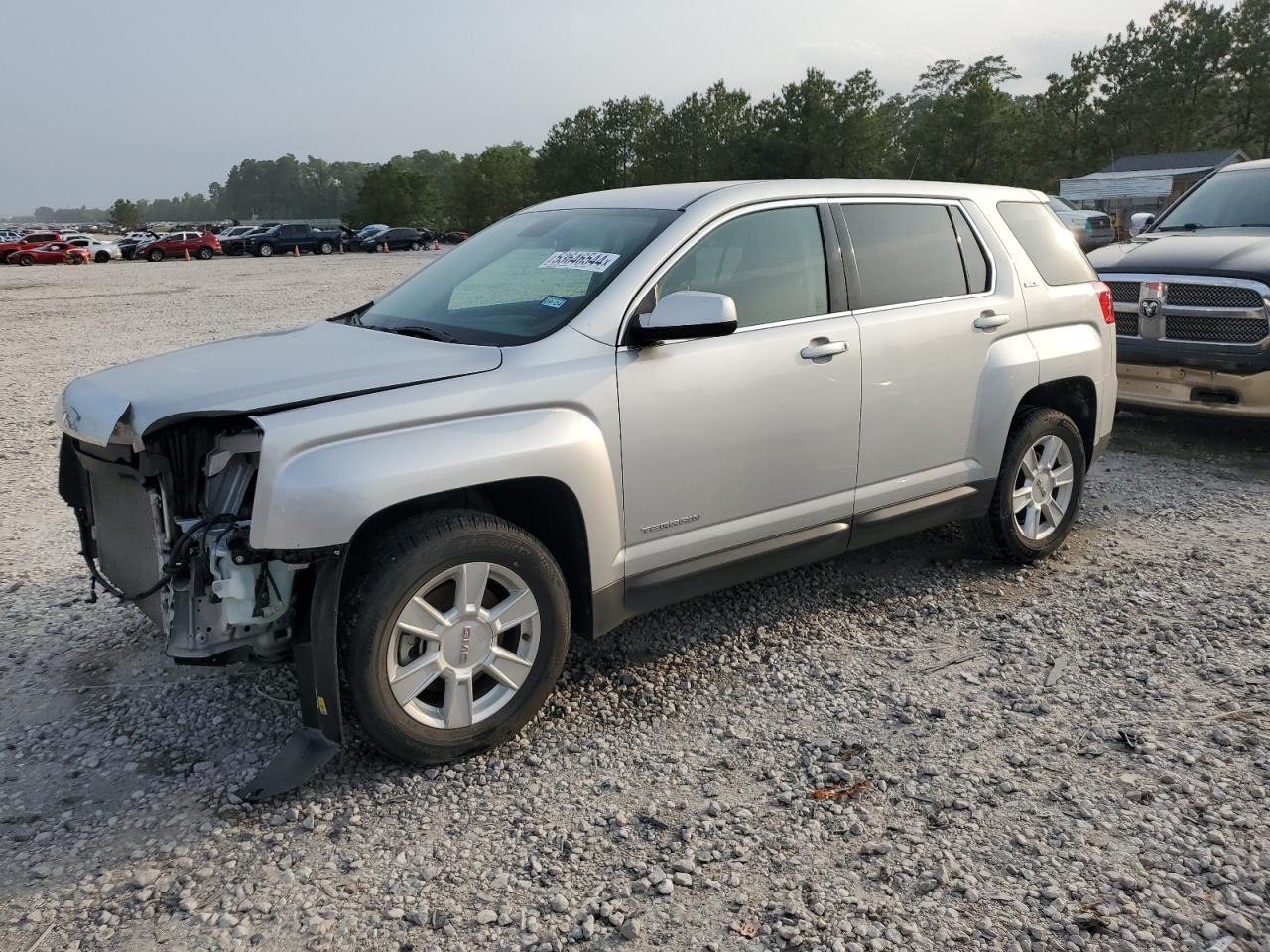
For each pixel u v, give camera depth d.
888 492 4.50
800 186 4.28
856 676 4.04
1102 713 3.68
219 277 34.09
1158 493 6.50
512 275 4.05
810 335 4.12
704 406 3.81
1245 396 7.11
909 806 3.13
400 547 3.17
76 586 5.06
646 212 4.05
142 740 3.61
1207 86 95.69
